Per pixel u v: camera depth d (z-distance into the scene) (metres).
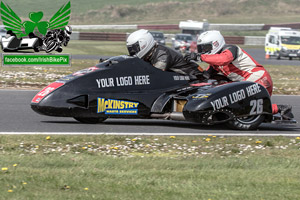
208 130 28.53
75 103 27.03
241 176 18.12
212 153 22.91
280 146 24.50
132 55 29.09
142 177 17.62
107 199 15.08
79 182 16.69
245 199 15.52
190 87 29.11
